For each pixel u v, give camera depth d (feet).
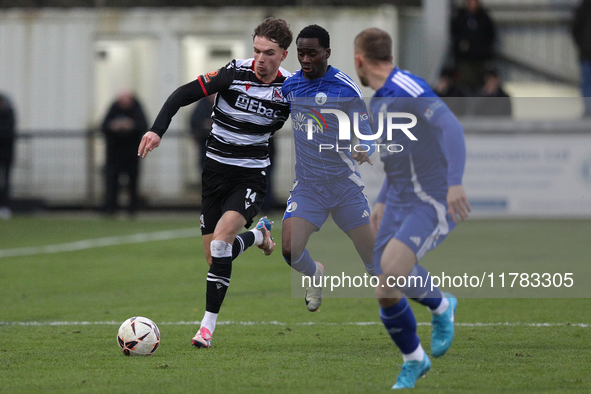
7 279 100.48
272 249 69.21
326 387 46.19
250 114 63.10
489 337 62.95
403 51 197.26
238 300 84.58
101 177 184.34
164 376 49.39
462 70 186.80
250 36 186.19
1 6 219.00
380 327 68.74
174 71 188.24
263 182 65.31
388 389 45.65
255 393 44.86
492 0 213.46
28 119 191.83
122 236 147.74
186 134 183.01
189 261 116.57
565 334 64.23
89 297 86.99
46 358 55.47
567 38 211.61
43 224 167.53
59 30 190.49
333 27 182.80
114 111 176.24
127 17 188.75
